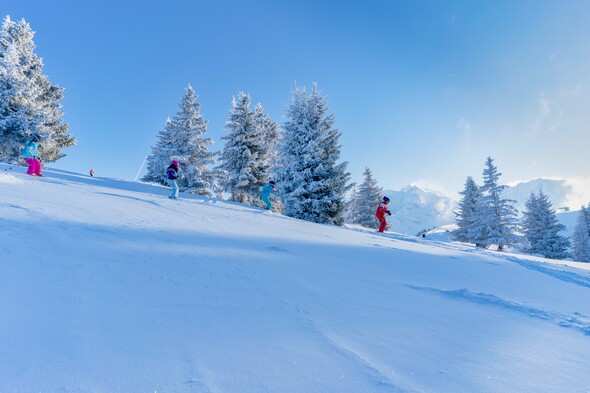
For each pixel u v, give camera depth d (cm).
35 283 187
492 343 195
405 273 407
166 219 553
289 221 1006
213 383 118
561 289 451
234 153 3053
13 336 130
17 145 2347
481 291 361
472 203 4588
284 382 124
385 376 137
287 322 186
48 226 337
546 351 189
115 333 145
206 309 189
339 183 1980
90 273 219
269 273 295
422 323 217
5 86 2342
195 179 3075
